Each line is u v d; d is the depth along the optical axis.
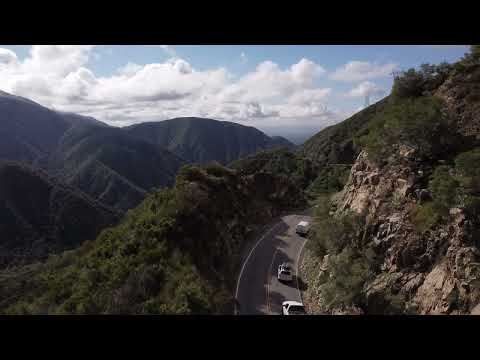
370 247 18.75
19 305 22.86
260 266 27.36
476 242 13.15
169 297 17.53
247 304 21.31
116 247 25.16
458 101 20.17
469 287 12.43
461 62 22.03
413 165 18.94
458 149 17.81
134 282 18.88
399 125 19.53
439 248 14.99
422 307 14.24
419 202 17.05
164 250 22.09
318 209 30.33
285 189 49.06
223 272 24.92
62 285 22.89
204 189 32.31
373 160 22.52
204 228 26.47
